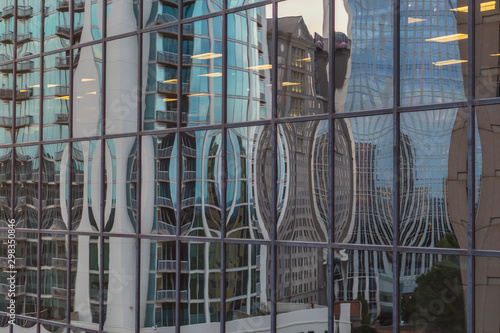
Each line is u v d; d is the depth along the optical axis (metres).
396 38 11.02
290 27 12.37
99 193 15.47
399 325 10.68
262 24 12.77
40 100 17.22
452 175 10.34
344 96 11.58
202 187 13.46
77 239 15.91
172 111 14.12
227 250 12.98
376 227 11.05
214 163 13.30
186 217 13.66
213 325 13.08
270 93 12.59
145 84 14.67
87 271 15.61
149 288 14.19
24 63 17.75
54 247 16.52
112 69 15.37
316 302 11.62
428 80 10.70
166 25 14.34
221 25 13.42
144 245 14.37
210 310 13.15
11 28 18.19
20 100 17.84
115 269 14.93
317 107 11.89
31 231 17.20
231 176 13.03
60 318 16.20
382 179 11.03
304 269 11.83
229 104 13.20
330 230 11.51
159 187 14.22
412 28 10.91
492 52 10.09
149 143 14.48
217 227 13.16
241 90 13.03
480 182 10.07
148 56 14.66
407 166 10.80
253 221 12.62
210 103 13.49
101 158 15.43
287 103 12.32
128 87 15.01
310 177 11.88
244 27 13.06
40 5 17.41
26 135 17.61
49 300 16.53
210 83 13.52
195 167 13.62
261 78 12.73
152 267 14.18
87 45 16.02
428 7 10.77
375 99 11.22
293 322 11.90
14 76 18.02
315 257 11.70
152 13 14.64
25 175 17.58
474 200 10.09
